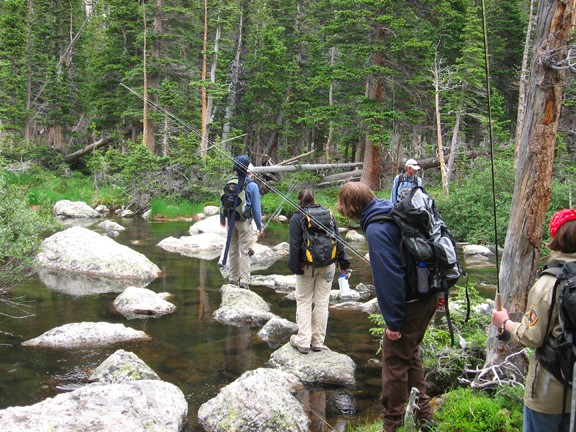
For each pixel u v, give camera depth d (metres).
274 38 28.83
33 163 25.77
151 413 3.61
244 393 3.92
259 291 8.12
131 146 21.98
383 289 3.03
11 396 4.20
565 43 3.68
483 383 4.02
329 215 5.04
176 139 23.31
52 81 30.02
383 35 20.78
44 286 7.88
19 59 29.08
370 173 22.19
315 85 24.39
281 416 3.79
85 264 8.92
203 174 22.45
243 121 31.59
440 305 3.51
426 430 3.44
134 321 6.37
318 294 5.27
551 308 2.29
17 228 5.75
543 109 3.76
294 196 21.77
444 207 15.48
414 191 3.17
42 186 23.36
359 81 22.22
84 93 33.94
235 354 5.37
